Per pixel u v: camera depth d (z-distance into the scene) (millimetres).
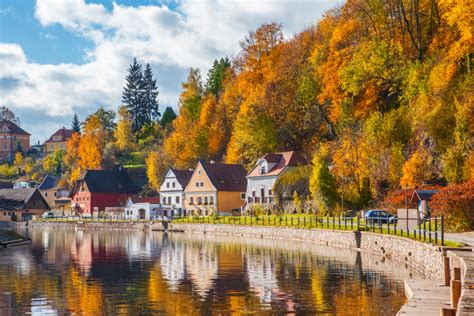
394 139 79438
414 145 74625
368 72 90062
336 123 104812
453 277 24266
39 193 174000
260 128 123625
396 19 97125
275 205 103375
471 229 50562
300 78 121562
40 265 50094
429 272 38406
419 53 88750
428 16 92188
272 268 45594
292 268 45250
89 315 29125
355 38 103875
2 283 39219
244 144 132000
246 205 116688
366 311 29016
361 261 49031
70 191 192750
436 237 39250
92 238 91312
